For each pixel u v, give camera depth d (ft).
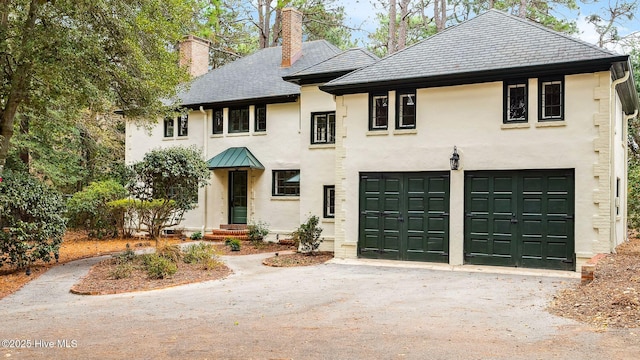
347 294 33.12
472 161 44.91
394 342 21.29
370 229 49.39
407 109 48.37
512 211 43.47
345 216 50.37
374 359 18.93
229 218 74.08
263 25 116.88
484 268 43.09
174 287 36.73
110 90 48.47
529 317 25.67
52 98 48.55
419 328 23.77
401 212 48.03
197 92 78.23
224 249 60.64
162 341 21.98
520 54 43.91
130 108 51.44
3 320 27.20
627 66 40.86
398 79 46.75
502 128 43.86
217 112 75.77
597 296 27.99
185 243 65.87
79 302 32.09
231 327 24.41
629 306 25.02
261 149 70.79
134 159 82.12
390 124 48.52
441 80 45.78
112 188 73.00
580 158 40.91
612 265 34.40
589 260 36.63
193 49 84.48
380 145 48.98
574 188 41.22
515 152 43.24
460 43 49.34
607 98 40.14
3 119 45.91
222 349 20.52
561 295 30.71
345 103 50.75
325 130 59.98
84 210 70.85
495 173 44.24
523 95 43.73
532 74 42.63
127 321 26.23
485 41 48.14
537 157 42.39
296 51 76.38
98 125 85.05
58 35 41.04
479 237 44.70
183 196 49.93
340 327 24.12
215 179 74.23
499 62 43.80
